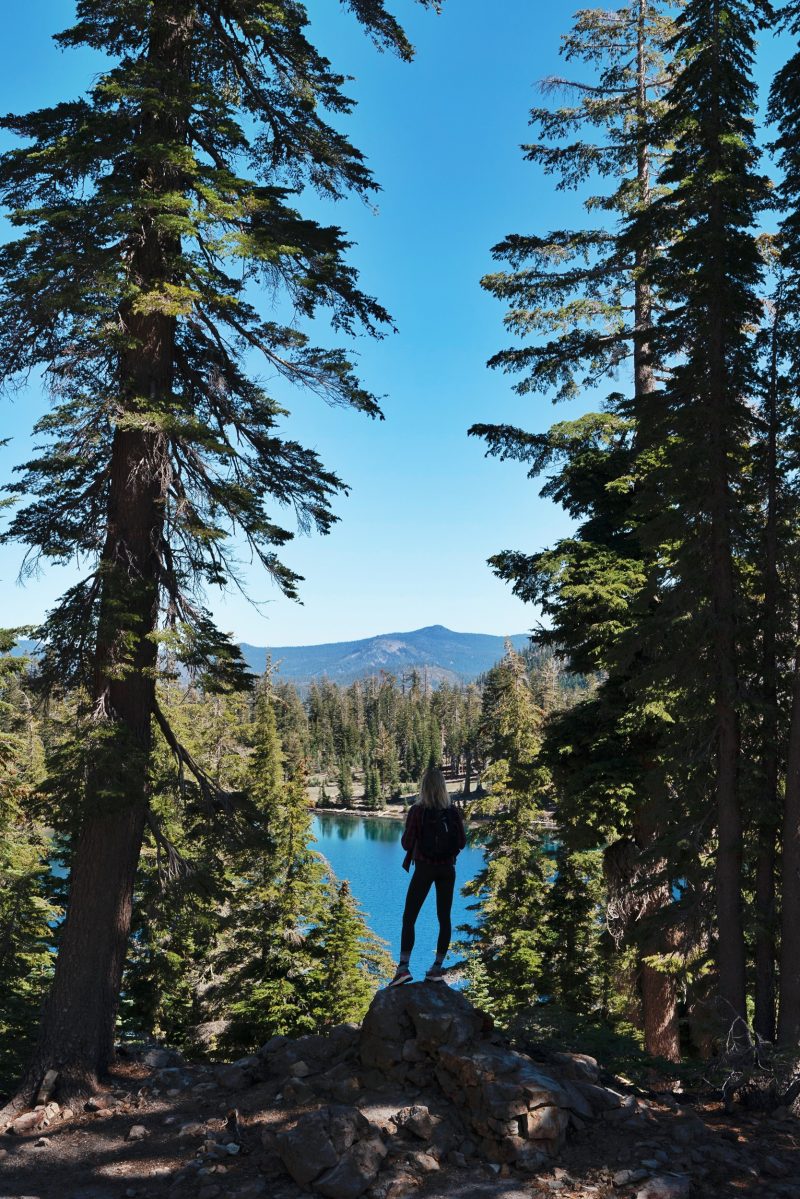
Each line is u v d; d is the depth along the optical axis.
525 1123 6.47
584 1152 6.49
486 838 26.06
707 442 11.95
